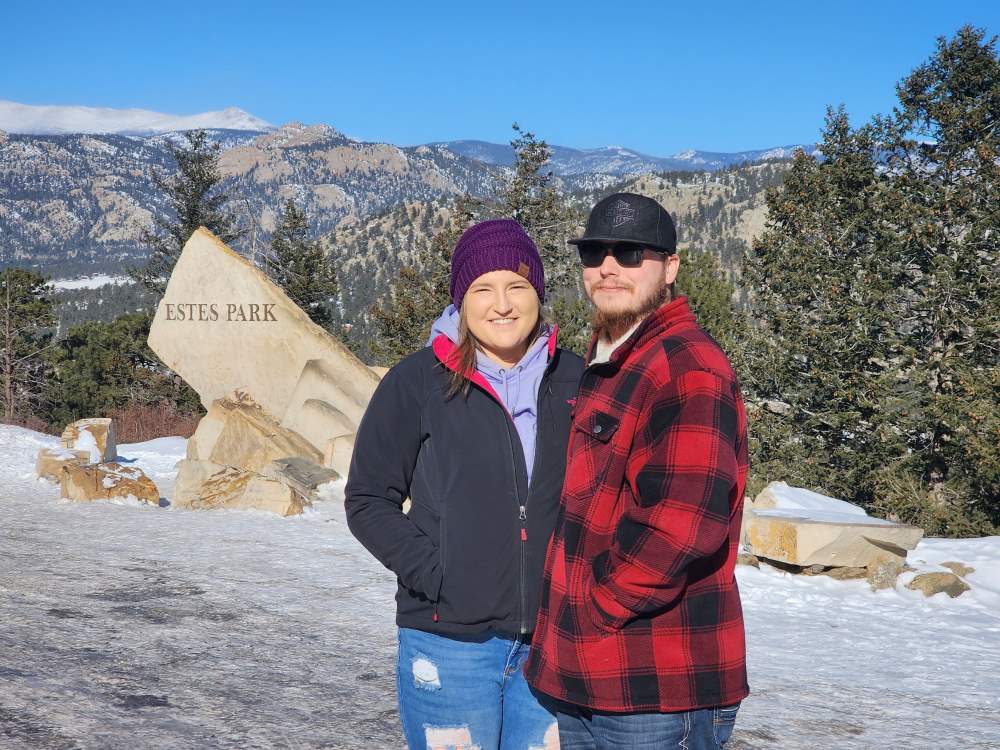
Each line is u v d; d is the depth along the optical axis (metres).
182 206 47.50
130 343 41.97
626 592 1.90
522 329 2.43
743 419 2.04
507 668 2.36
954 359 22.84
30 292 44.94
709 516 1.86
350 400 15.74
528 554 2.33
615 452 2.07
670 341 2.06
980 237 24.28
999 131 26.11
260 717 4.14
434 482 2.39
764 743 4.23
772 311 26.72
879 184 26.98
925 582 8.32
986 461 19.59
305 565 8.09
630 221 2.14
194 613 6.17
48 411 43.03
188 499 11.57
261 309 16.28
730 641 2.02
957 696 5.28
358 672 5.02
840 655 6.21
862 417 24.25
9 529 9.31
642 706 1.97
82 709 4.04
